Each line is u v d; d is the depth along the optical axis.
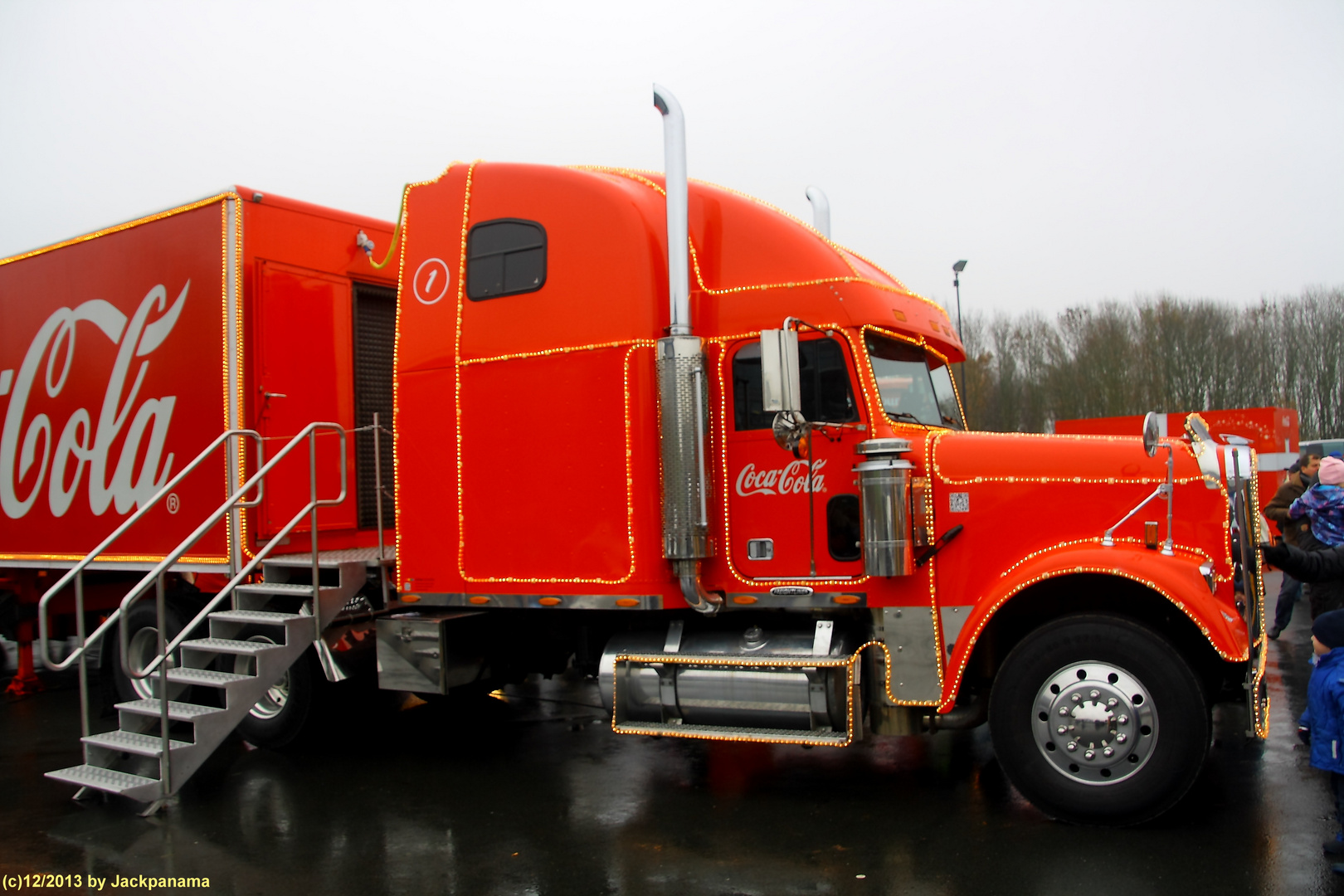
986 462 5.04
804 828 4.98
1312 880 4.08
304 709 6.75
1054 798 4.68
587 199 5.78
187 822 5.46
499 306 6.02
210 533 6.98
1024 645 4.77
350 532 7.66
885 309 5.39
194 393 7.15
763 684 5.22
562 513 5.73
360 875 4.58
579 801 5.59
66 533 8.12
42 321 8.38
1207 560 4.66
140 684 7.64
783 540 5.39
